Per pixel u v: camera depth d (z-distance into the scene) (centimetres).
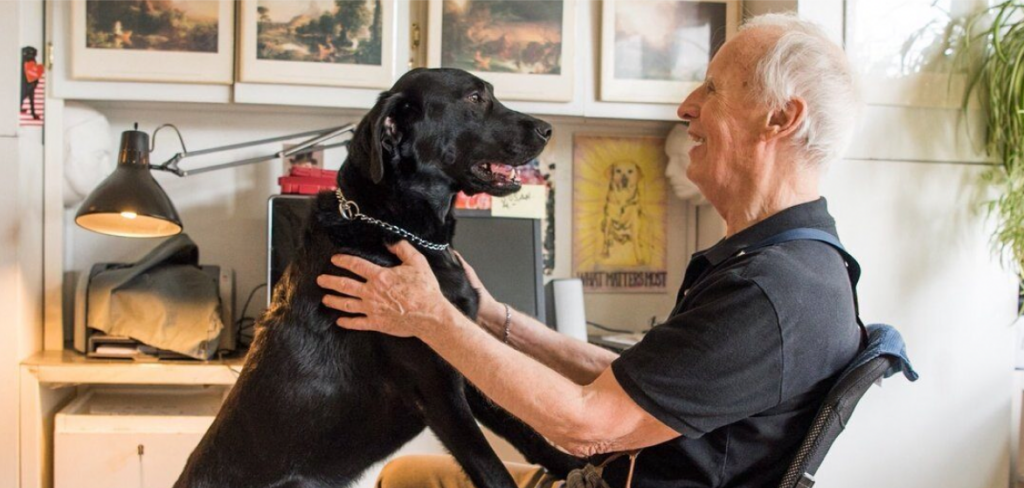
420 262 127
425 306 122
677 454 120
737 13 243
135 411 220
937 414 224
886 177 219
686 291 136
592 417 112
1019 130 213
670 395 109
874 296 220
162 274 217
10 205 206
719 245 130
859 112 127
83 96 219
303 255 138
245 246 249
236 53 223
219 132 248
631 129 272
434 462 157
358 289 126
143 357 215
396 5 229
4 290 206
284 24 222
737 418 111
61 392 231
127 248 244
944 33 221
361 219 135
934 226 222
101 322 211
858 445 220
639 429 114
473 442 129
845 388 109
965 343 225
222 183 248
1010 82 213
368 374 133
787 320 109
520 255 238
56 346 227
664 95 240
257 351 137
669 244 275
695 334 109
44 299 226
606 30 237
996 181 223
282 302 137
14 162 206
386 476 159
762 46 125
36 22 214
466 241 235
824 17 214
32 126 218
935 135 222
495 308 156
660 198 274
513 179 151
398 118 139
